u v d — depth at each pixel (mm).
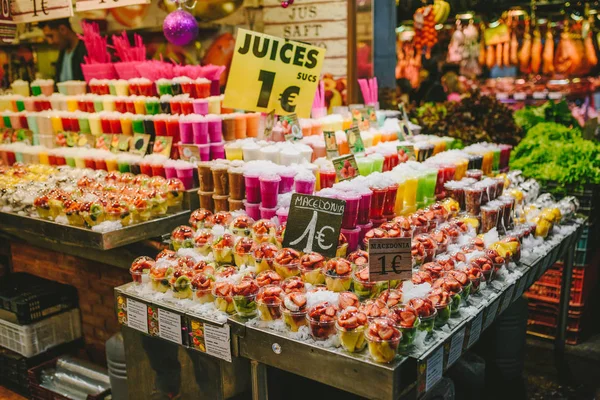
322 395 2463
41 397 3459
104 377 3387
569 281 3553
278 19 4766
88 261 3648
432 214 2695
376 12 4492
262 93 3236
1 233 3562
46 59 6148
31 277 3988
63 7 3613
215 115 3252
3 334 3668
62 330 3742
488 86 7535
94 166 3611
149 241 3041
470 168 3436
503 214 2914
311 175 2596
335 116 3586
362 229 2504
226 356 2062
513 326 3357
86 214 2795
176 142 3354
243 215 2572
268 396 2162
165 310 2197
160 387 2391
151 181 3141
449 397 2574
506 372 3426
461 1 6242
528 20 6691
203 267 2316
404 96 6691
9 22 3928
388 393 1692
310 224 2238
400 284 2133
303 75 3266
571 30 6664
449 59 7160
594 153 3955
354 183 2514
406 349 1787
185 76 3467
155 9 5398
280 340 1904
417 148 3438
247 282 2029
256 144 3033
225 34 5141
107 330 3668
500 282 2412
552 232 3166
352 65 4469
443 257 2395
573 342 4125
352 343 1758
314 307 1854
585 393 3510
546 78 7344
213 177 2889
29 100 4113
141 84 3580
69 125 3861
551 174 3965
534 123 5070
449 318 2039
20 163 3805
